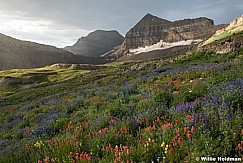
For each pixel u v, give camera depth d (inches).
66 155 220.7
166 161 180.7
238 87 319.0
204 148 185.5
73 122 426.0
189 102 328.5
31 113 721.6
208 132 202.5
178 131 213.8
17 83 4948.3
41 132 411.8
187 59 1690.5
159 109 325.7
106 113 398.0
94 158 210.2
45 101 1003.9
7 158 278.5
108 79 1437.0
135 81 853.2
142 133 242.1
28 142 336.8
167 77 738.8
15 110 1001.5
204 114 247.8
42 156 250.8
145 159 189.5
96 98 660.1
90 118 411.8
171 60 2012.8
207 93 351.9
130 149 199.3
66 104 691.4
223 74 475.5
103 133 262.7
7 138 461.1
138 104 407.2
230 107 253.0
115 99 579.8
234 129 204.5
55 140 284.0
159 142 206.2
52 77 5275.6
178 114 274.7
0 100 2245.3
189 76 635.5
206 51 1774.1
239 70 495.2
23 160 264.8
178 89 504.7
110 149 215.3
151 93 518.0
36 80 5182.1
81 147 239.6
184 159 174.9
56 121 451.2
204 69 682.2
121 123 294.5
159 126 259.9
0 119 786.8
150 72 1139.3
